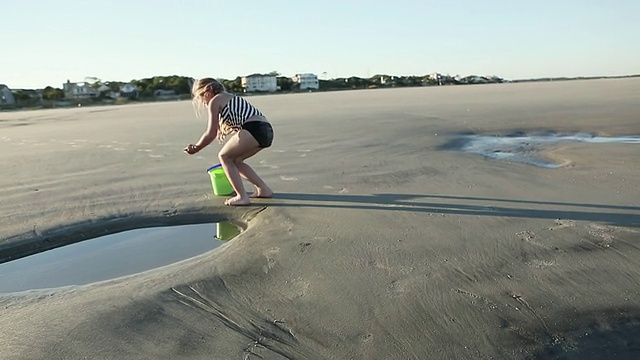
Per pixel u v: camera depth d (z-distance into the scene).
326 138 10.87
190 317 3.09
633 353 2.64
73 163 9.07
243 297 3.33
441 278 3.50
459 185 6.16
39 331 2.97
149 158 9.26
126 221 5.30
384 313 3.06
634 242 4.01
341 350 2.71
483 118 14.34
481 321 2.94
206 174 7.43
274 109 24.66
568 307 3.05
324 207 5.39
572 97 23.02
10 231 4.98
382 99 31.80
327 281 3.52
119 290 3.49
